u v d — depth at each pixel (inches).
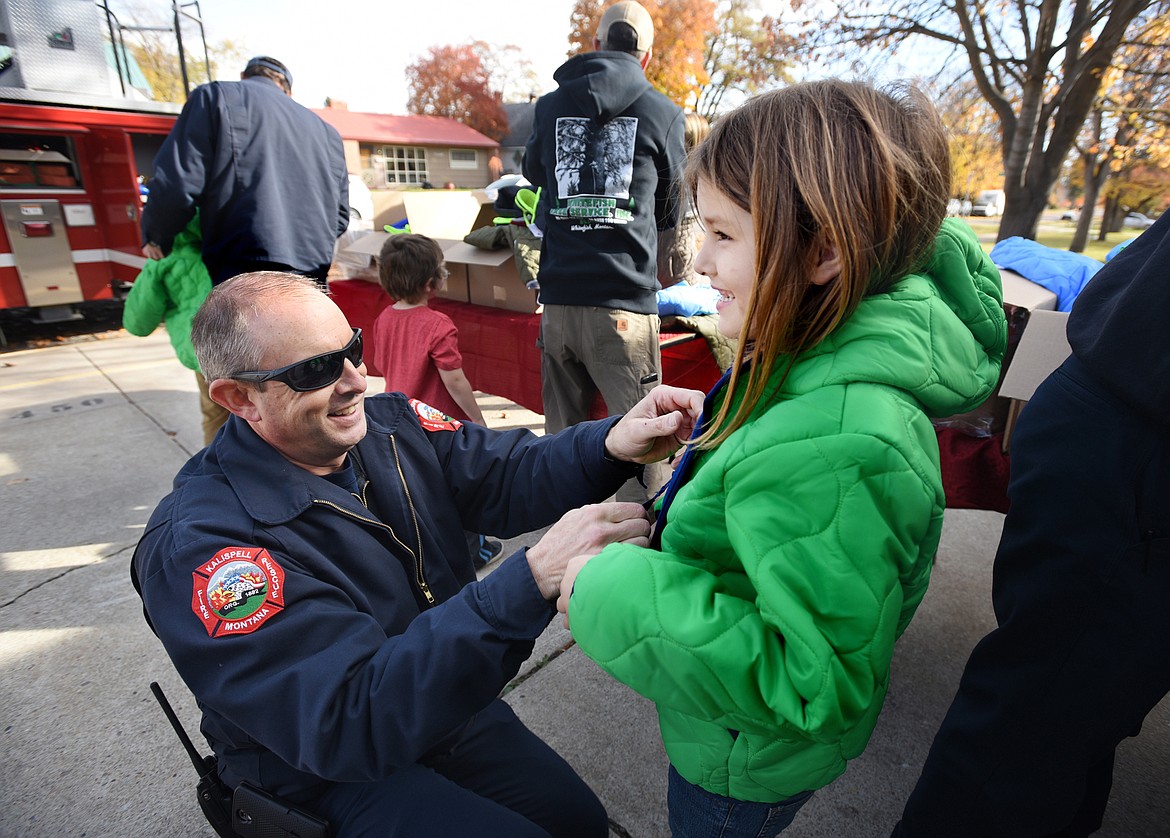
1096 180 528.4
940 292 32.3
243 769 41.2
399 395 52.7
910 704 73.1
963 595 90.9
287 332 38.5
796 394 29.1
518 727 51.6
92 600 93.0
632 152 83.2
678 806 41.1
